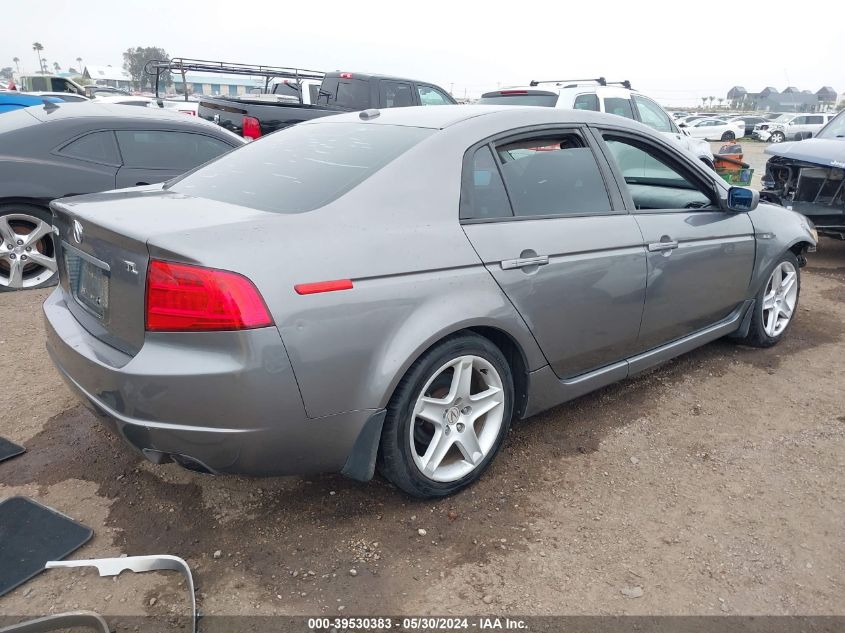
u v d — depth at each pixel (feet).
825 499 9.50
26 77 70.54
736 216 13.44
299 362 7.35
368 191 8.40
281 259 7.36
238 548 8.25
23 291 17.98
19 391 12.33
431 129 9.57
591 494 9.54
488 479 9.84
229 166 10.44
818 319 17.60
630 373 11.79
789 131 116.78
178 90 69.05
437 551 8.27
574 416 11.87
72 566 7.84
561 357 10.30
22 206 17.56
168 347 7.27
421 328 8.23
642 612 7.38
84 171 18.15
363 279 7.85
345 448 8.06
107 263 7.86
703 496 9.53
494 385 9.50
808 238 15.24
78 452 10.35
